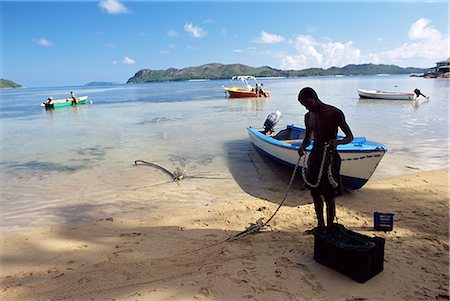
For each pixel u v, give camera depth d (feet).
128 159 33.12
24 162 33.14
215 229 17.01
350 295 10.72
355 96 118.11
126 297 11.12
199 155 34.06
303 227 16.57
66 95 240.53
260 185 24.50
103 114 80.38
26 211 20.88
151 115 72.49
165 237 16.29
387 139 38.40
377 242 11.64
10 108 115.75
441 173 25.07
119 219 19.15
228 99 114.93
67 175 28.30
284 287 11.30
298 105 87.10
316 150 13.89
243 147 37.29
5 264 14.25
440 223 16.35
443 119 53.47
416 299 10.42
